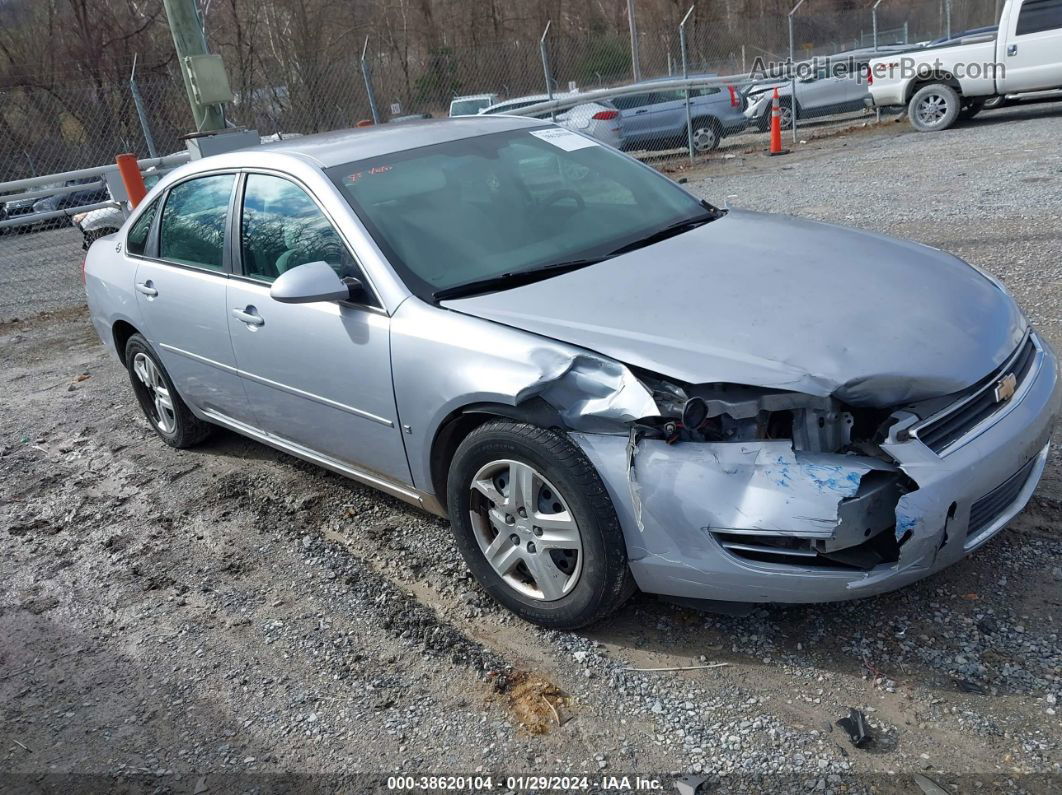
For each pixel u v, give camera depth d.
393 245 3.44
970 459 2.60
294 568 3.80
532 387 2.77
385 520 4.10
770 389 2.58
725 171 13.97
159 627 3.51
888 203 9.16
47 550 4.29
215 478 4.82
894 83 14.87
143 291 4.69
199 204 4.38
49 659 3.41
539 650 3.06
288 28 27.70
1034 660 2.67
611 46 19.50
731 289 3.06
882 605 3.00
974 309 3.03
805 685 2.72
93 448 5.55
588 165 4.21
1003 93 14.01
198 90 9.45
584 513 2.80
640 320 2.91
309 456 4.11
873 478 2.57
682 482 2.62
